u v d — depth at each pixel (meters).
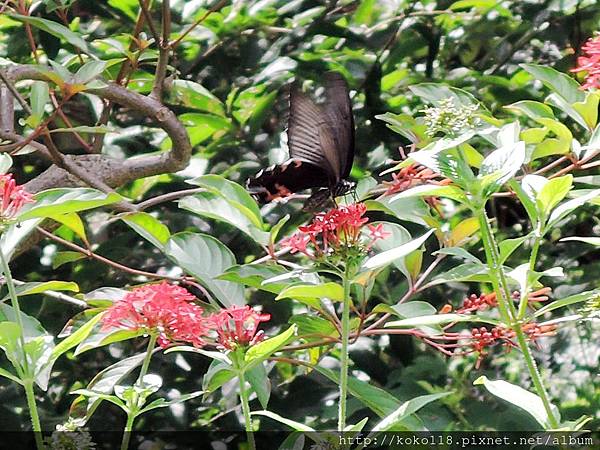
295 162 5.32
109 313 4.16
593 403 8.66
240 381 4.19
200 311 4.25
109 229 8.85
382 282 7.86
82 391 4.09
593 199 4.73
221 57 9.47
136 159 6.83
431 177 5.58
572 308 8.59
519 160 4.12
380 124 8.80
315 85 9.37
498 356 8.98
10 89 5.90
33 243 6.57
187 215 8.57
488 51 10.02
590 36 9.26
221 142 8.99
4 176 4.21
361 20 9.50
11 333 3.99
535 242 4.25
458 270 4.65
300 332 5.77
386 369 8.02
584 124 5.45
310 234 4.27
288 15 9.71
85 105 8.86
